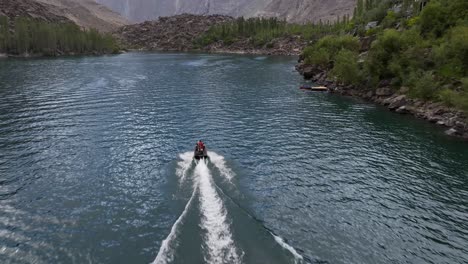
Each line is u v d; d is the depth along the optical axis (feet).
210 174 125.49
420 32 298.15
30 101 247.70
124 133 176.76
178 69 480.64
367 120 206.18
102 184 119.55
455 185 123.24
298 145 161.38
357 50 371.35
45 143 159.84
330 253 84.89
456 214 104.58
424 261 83.66
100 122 196.54
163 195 111.04
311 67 395.75
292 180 124.57
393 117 213.66
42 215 99.86
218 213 98.17
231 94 287.28
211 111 226.17
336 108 236.02
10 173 127.13
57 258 81.87
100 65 530.27
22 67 477.36
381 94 253.44
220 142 163.73
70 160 140.46
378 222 99.40
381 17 508.12
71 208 103.86
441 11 290.97
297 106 241.96
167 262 78.07
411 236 93.35
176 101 257.34
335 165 139.03
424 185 123.03
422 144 165.17
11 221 96.53
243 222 94.22
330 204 108.68
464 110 185.78
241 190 115.03
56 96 268.41
